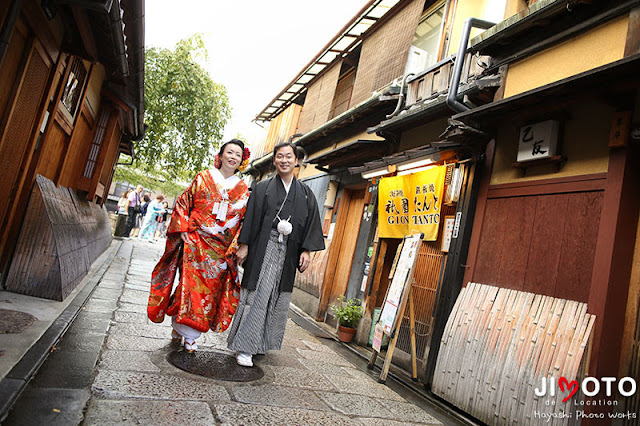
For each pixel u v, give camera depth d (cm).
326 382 378
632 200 333
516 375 350
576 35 402
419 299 545
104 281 634
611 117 354
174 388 272
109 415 217
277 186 400
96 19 409
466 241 480
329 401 326
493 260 439
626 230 328
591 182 355
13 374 234
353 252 759
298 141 1129
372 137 827
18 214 427
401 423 321
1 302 369
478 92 492
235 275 378
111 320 416
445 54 673
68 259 474
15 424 188
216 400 268
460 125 438
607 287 315
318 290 832
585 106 381
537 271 386
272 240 384
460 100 507
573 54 401
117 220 1608
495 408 356
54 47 423
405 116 590
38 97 421
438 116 582
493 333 391
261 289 373
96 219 848
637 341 315
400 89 687
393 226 617
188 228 356
